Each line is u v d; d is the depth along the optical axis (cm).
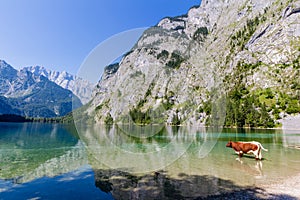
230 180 648
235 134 2759
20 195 529
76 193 529
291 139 2058
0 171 775
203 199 500
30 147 1480
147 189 546
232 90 6919
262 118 4456
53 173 728
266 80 7012
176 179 635
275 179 666
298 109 4769
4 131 3447
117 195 512
